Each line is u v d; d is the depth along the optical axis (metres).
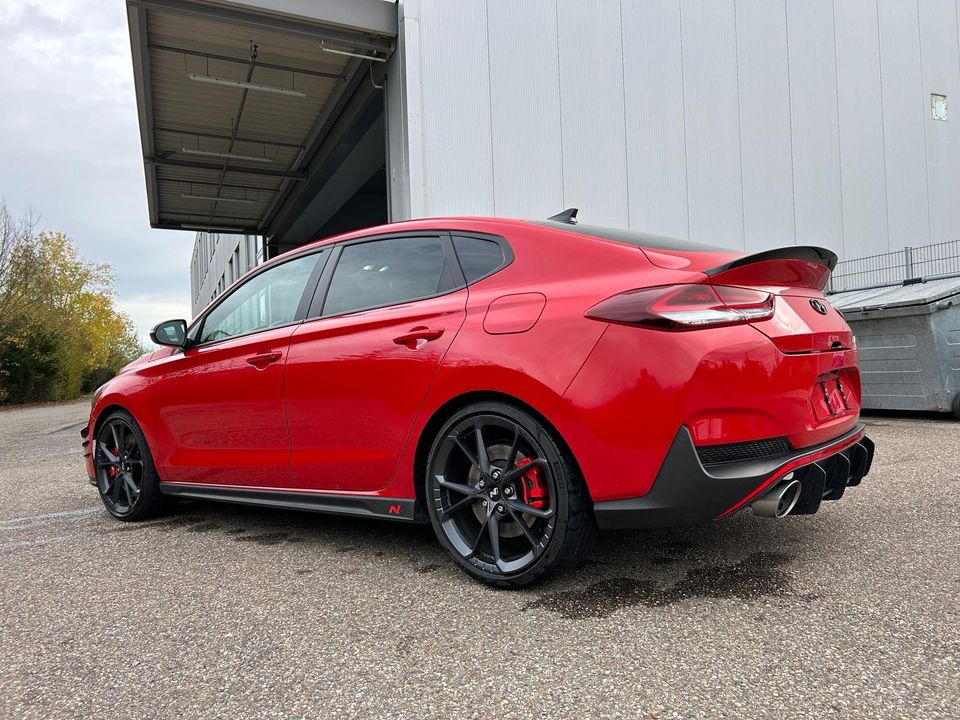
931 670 1.67
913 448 4.77
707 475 2.02
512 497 2.34
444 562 2.72
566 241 2.45
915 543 2.64
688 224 10.45
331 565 2.76
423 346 2.54
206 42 9.56
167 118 12.33
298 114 12.32
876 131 12.42
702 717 1.51
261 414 3.10
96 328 31.45
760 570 2.43
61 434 10.42
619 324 2.12
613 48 9.96
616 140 9.93
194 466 3.46
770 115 11.29
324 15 8.52
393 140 9.20
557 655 1.85
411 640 1.99
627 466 2.09
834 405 2.43
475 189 8.95
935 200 13.07
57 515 4.07
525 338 2.29
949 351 6.12
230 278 29.41
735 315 2.09
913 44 12.95
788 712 1.51
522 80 9.29
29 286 22.58
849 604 2.09
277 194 16.95
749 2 11.18
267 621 2.19
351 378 2.74
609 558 2.63
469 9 9.01
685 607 2.13
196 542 3.24
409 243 2.85
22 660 1.98
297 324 3.07
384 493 2.68
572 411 2.15
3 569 2.92
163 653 1.98
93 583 2.67
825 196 11.79
